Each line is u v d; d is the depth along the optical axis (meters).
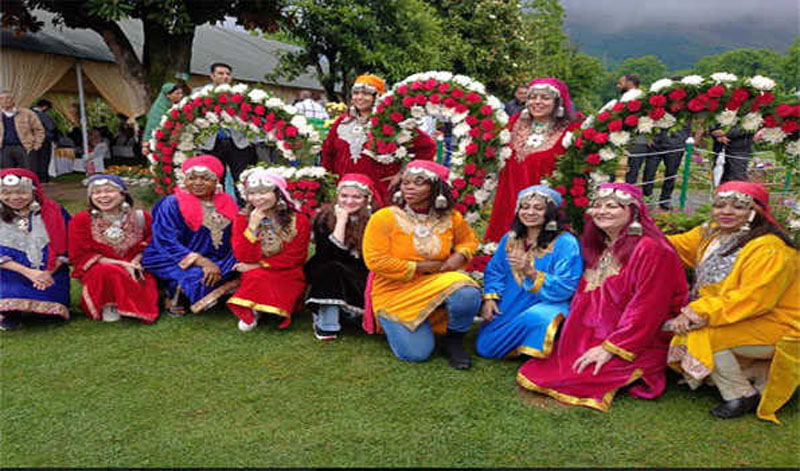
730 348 2.71
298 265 3.77
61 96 15.68
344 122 4.66
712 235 2.95
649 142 3.84
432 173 3.11
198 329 3.75
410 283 3.25
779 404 2.68
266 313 3.99
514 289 3.28
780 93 3.30
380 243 3.17
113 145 14.26
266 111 4.85
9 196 3.59
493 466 2.31
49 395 2.85
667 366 2.99
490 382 3.04
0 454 2.36
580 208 3.74
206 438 2.49
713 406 2.82
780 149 3.42
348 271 3.56
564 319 3.11
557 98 3.95
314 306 3.55
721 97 3.37
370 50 12.51
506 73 16.28
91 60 11.63
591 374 2.84
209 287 3.86
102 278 3.77
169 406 2.75
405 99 4.18
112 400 2.80
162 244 3.88
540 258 3.21
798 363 2.62
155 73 11.11
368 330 3.48
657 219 3.78
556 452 2.41
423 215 3.23
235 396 2.85
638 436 2.54
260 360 3.27
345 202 3.53
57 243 3.75
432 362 3.29
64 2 10.23
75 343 3.50
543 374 2.94
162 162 5.31
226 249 4.00
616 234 3.01
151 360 3.26
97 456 2.36
